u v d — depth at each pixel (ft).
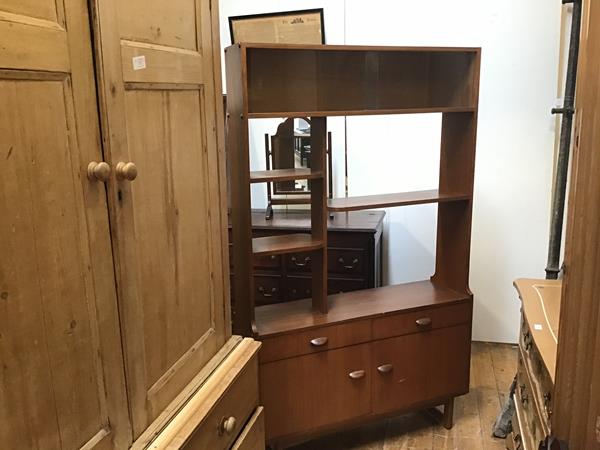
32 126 2.77
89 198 3.20
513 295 10.85
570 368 3.51
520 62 9.97
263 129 11.10
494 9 9.89
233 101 6.75
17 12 2.67
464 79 7.77
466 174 7.90
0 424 2.67
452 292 8.30
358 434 8.47
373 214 10.84
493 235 10.70
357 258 9.91
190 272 4.48
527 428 5.88
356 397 7.64
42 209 2.86
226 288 5.23
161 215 3.99
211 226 4.83
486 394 9.40
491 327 11.09
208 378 4.66
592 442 3.50
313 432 7.48
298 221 10.26
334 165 11.18
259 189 11.46
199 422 4.09
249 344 5.31
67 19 2.97
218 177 4.92
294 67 7.17
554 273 9.71
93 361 3.30
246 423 5.22
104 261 3.36
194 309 4.59
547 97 9.99
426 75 8.00
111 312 3.45
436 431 8.48
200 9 4.44
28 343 2.81
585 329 3.41
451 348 8.16
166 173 4.03
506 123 10.23
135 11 3.58
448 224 8.36
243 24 10.22
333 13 10.55
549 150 10.16
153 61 3.77
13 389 2.74
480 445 8.08
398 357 7.82
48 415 2.97
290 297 10.38
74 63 3.03
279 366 7.07
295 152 10.35
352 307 7.76
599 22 3.13
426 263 11.18
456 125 7.97
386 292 8.38
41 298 2.89
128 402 3.66
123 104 3.47
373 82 7.72
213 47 4.71
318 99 7.40
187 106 4.31
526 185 10.38
